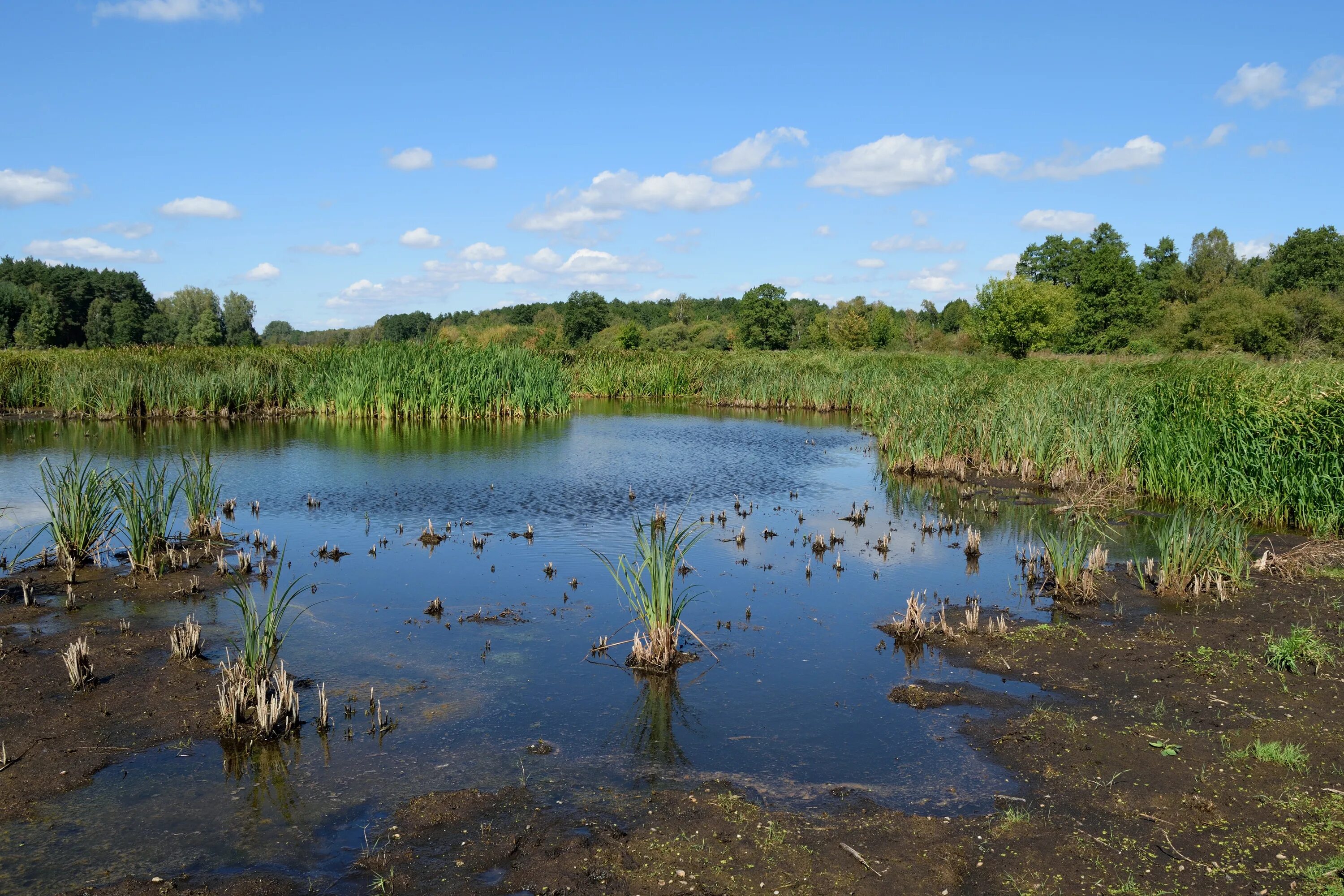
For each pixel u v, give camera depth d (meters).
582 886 5.48
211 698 8.28
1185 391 18.62
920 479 21.44
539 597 11.66
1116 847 5.92
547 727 7.87
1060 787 6.76
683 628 10.54
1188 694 8.45
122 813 6.34
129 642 9.59
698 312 140.75
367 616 10.80
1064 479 20.00
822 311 109.62
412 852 5.85
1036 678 9.02
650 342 95.06
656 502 18.12
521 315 138.12
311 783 6.80
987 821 6.29
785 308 92.62
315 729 7.76
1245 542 13.47
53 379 33.56
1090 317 73.75
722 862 5.75
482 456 23.86
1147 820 6.25
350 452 24.19
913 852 5.87
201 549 13.56
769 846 5.93
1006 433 22.31
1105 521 16.47
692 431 30.88
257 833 6.11
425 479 20.19
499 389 34.94
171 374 33.34
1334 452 14.50
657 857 5.80
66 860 5.74
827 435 30.31
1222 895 5.36
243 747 7.38
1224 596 11.45
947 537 15.43
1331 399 14.95
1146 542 14.88
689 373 47.75
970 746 7.53
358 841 6.02
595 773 7.01
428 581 12.30
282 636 9.98
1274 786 6.64
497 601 11.45
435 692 8.59
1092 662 9.38
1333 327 51.22
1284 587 11.91
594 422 33.88
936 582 12.60
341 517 16.14
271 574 12.39
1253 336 51.53
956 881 5.55
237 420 32.22
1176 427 18.16
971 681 8.99
